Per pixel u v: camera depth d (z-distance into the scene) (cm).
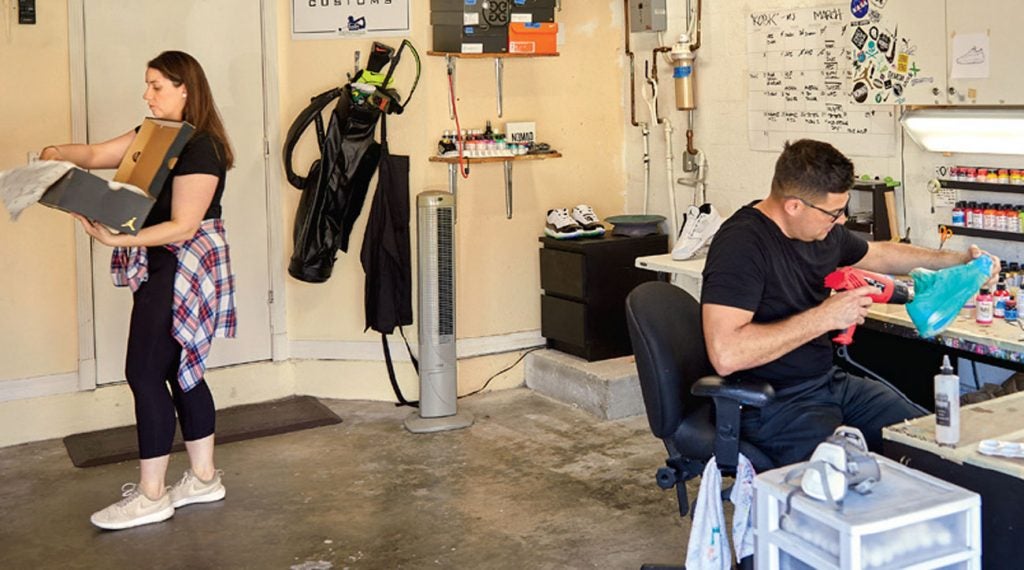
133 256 361
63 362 468
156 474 375
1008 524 226
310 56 498
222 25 489
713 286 276
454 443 454
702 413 294
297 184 488
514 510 381
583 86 534
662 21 505
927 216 390
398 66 493
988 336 303
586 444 448
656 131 525
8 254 453
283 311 516
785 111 445
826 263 292
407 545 354
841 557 213
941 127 366
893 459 251
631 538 355
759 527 236
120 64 470
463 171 508
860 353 378
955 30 357
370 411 500
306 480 414
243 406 507
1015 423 252
